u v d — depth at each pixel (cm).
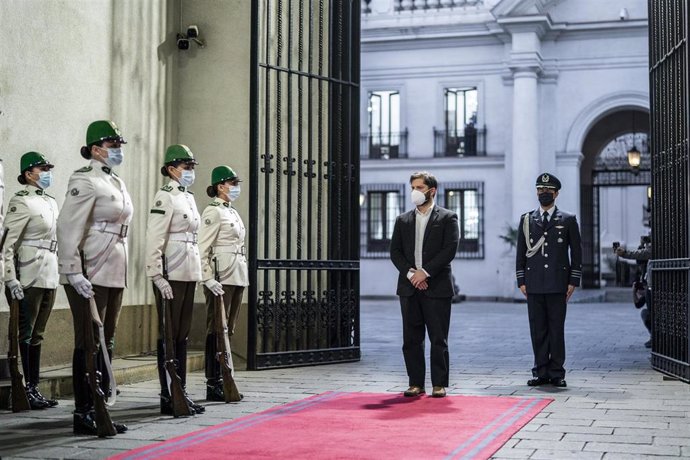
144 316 912
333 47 1015
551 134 2750
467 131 2811
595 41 2722
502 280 2705
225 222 732
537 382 777
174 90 971
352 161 1007
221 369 682
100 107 845
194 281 647
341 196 999
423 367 714
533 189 2684
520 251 804
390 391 742
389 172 2867
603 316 1869
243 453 490
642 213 3819
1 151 714
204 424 586
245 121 955
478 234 2789
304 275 1016
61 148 789
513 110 2720
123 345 876
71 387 721
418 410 637
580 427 572
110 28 862
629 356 1041
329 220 981
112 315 590
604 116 2755
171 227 638
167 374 618
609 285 3419
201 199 962
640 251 1019
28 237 655
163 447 506
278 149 934
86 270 569
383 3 2866
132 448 509
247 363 895
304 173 957
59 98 786
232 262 739
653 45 927
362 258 2881
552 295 779
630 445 514
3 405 652
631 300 2636
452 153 2822
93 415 555
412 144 2850
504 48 2767
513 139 2712
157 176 938
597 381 809
